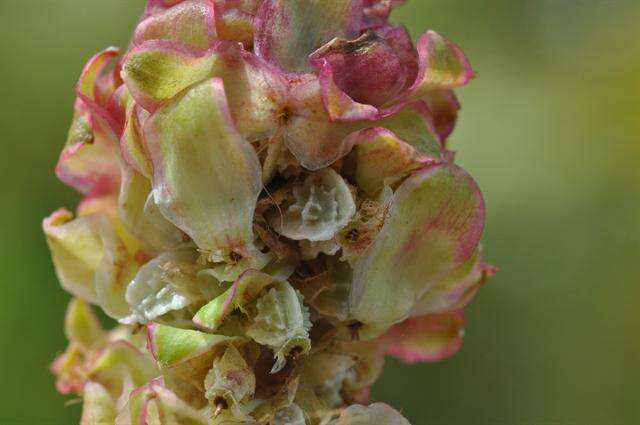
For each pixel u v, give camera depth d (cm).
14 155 11
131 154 6
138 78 6
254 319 6
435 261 6
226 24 6
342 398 6
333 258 6
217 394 6
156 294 6
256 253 6
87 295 6
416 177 6
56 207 11
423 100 6
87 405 6
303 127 6
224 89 6
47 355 10
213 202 6
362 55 6
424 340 7
